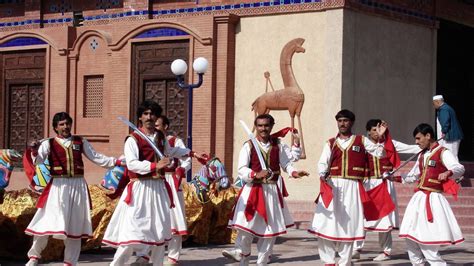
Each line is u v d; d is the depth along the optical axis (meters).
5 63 20.84
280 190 9.41
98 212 11.39
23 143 20.56
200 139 17.86
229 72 17.86
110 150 19.09
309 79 17.09
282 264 10.66
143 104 8.86
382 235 11.30
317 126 16.95
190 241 12.81
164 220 8.61
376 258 11.32
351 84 16.94
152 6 19.06
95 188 11.81
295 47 17.23
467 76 22.22
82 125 19.62
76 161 9.41
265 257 9.24
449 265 10.77
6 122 20.77
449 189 9.28
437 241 9.23
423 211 9.35
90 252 11.55
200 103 17.89
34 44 20.31
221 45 17.83
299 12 17.23
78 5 20.25
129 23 18.89
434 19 19.20
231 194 13.03
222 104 17.78
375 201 10.01
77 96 19.73
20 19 20.97
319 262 10.88
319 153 16.92
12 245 10.82
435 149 9.50
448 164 9.33
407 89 18.45
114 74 19.08
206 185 12.59
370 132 11.05
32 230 9.33
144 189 8.51
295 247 12.52
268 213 9.15
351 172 9.56
